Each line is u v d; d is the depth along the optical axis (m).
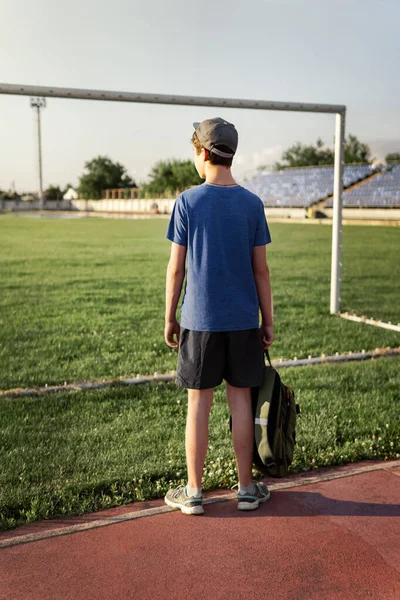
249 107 6.06
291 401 2.61
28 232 26.30
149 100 5.68
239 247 2.42
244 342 2.45
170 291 2.49
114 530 2.39
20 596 1.97
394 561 2.18
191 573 2.10
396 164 40.31
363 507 2.59
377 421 3.67
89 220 38.81
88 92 5.48
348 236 22.88
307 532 2.38
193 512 2.50
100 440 3.37
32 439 3.36
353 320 7.34
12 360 5.35
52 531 2.37
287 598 1.96
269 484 2.83
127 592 2.00
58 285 10.75
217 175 2.46
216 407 3.93
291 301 8.91
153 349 5.84
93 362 5.29
